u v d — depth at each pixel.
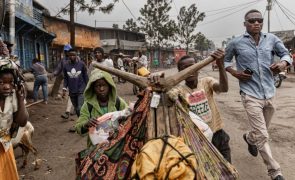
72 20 19.16
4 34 16.64
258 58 4.91
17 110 3.49
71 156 6.39
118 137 2.99
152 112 2.91
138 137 2.93
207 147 2.97
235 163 5.78
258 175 5.24
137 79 3.06
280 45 4.98
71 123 9.12
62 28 33.88
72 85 8.34
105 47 54.25
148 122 2.90
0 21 6.85
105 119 3.63
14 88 3.45
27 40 24.22
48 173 5.56
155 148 2.62
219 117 4.26
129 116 3.12
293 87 17.69
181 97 3.05
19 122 3.54
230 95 14.66
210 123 4.12
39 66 12.37
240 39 5.01
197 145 2.93
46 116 10.06
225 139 4.27
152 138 2.78
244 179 5.09
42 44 29.19
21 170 5.70
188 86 4.06
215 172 2.88
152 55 65.81
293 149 6.47
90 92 3.93
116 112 3.66
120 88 18.50
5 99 3.41
